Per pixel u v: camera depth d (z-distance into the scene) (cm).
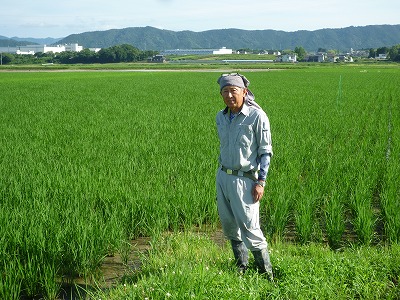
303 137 1427
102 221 679
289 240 724
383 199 813
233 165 522
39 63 17500
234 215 534
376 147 1251
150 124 1739
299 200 809
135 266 630
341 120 1819
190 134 1477
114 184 862
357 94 3219
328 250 627
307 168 1073
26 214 678
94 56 18238
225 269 544
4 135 1479
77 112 2183
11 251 581
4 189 828
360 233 702
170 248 652
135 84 4775
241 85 506
